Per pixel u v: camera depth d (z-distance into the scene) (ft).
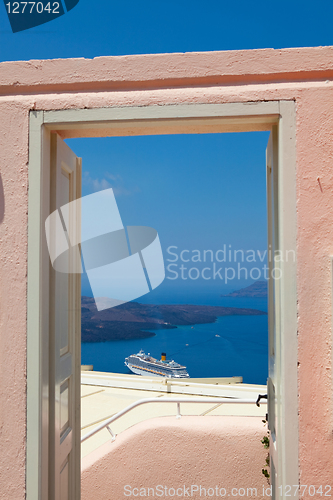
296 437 5.20
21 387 5.57
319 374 5.21
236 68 5.60
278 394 5.54
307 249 5.30
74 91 5.86
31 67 5.89
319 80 5.50
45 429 5.71
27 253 5.65
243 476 8.34
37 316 5.60
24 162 5.73
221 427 8.60
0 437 5.57
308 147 5.37
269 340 6.54
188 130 6.27
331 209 5.30
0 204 5.72
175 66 5.70
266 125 5.97
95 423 12.17
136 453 8.93
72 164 7.10
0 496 5.50
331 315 5.19
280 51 5.55
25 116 5.78
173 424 8.84
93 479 9.03
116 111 5.69
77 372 7.20
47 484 5.78
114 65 5.78
